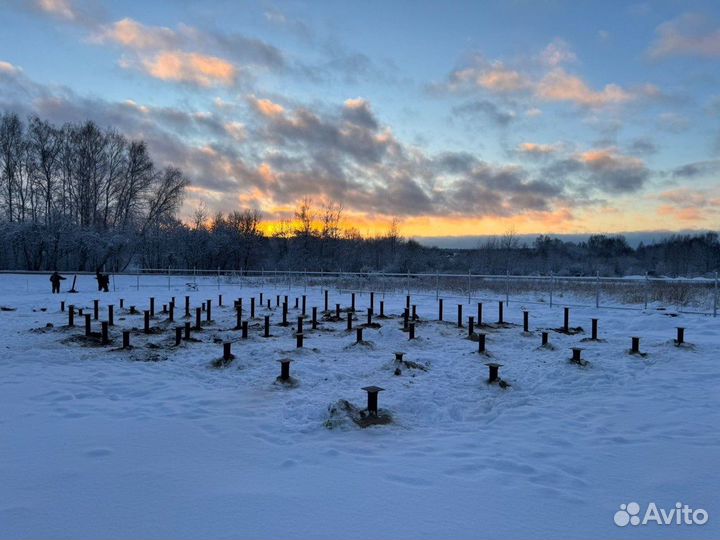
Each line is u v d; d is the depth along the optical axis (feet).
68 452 16.12
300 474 14.56
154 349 36.78
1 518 11.59
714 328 45.78
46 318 54.90
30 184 176.96
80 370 29.71
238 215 213.25
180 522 11.52
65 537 10.74
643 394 24.91
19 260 178.29
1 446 16.63
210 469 14.87
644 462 15.61
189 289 105.50
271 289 107.76
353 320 54.44
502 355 35.24
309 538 10.85
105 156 184.55
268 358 33.09
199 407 22.15
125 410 21.48
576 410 22.21
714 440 17.79
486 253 224.94
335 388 25.81
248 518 11.75
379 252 223.71
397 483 13.93
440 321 53.26
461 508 12.41
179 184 197.47
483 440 18.06
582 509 12.43
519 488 13.62
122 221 185.26
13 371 29.17
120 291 101.30
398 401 23.22
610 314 56.80
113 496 12.87
